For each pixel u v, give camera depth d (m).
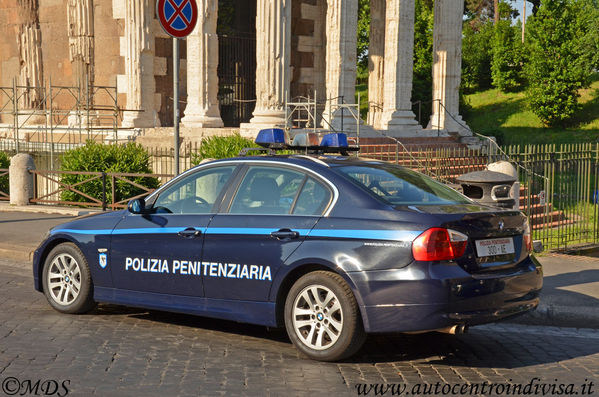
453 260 5.42
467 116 48.44
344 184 5.91
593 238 13.27
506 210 6.00
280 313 6.07
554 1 43.00
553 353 6.36
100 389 5.05
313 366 5.71
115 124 20.12
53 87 22.39
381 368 5.73
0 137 23.67
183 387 5.12
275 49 17.86
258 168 6.43
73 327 6.84
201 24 18.75
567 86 42.47
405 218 5.52
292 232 5.90
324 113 20.11
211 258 6.32
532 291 5.96
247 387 5.16
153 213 6.87
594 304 7.61
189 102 19.27
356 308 5.61
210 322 7.19
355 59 20.31
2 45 24.70
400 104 21.73
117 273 6.97
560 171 12.90
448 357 6.12
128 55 20.86
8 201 16.77
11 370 5.47
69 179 15.77
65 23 23.09
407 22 21.55
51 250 7.57
